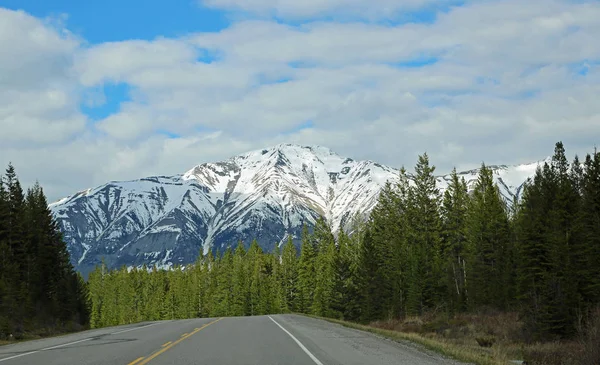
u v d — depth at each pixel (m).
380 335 26.73
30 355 18.14
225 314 122.75
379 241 87.62
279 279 118.94
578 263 41.75
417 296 67.25
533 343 34.44
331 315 87.69
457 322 46.94
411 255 72.19
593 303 38.25
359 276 79.25
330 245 98.94
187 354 17.81
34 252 63.81
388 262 79.06
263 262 140.38
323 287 95.88
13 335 35.53
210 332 28.05
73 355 17.83
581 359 20.64
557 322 37.41
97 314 157.38
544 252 43.81
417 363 15.91
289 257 118.69
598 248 42.38
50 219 69.62
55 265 67.88
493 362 16.23
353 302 83.88
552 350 24.19
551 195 55.38
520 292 46.34
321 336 25.48
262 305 116.25
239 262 138.75
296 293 110.44
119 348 19.91
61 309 64.62
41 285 62.66
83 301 75.19
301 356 17.33
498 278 62.31
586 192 51.19
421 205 84.31
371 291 76.12
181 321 41.53
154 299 147.75
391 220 87.94
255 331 28.80
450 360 16.94
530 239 44.81
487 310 58.34
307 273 107.12
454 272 74.06
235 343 21.69
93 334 28.16
